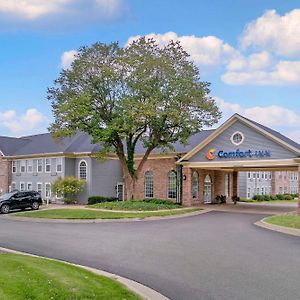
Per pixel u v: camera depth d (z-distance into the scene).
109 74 30.14
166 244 14.17
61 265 9.80
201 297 7.76
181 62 31.95
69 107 29.38
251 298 7.66
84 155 40.16
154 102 29.52
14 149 47.84
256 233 17.02
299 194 26.67
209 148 32.03
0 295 6.69
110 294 7.41
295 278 9.15
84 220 23.80
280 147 28.38
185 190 33.22
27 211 30.30
